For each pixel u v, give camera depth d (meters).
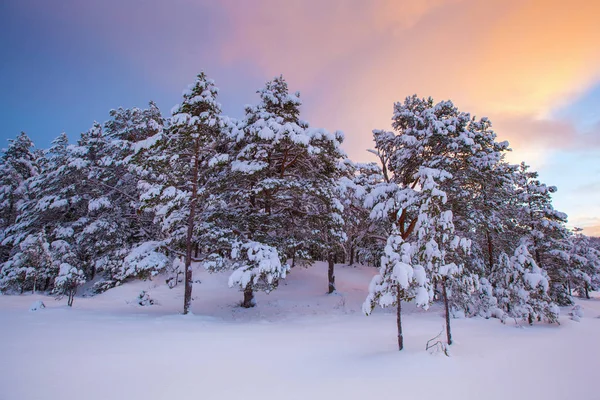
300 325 11.58
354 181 19.97
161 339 7.66
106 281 22.45
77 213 26.55
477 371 5.65
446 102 18.14
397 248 7.36
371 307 7.25
